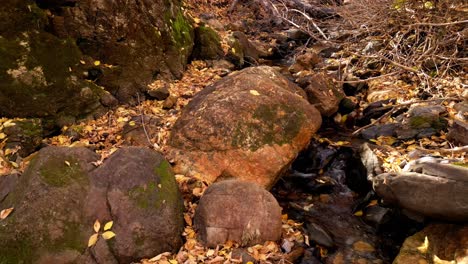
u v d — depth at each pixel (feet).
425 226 5.94
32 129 7.39
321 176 8.04
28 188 5.40
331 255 6.02
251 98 7.70
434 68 10.68
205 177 6.92
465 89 9.30
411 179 5.85
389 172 6.56
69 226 5.24
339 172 8.16
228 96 7.82
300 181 7.88
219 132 7.29
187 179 6.77
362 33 13.67
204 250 5.59
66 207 5.34
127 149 6.29
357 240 6.37
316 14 18.29
